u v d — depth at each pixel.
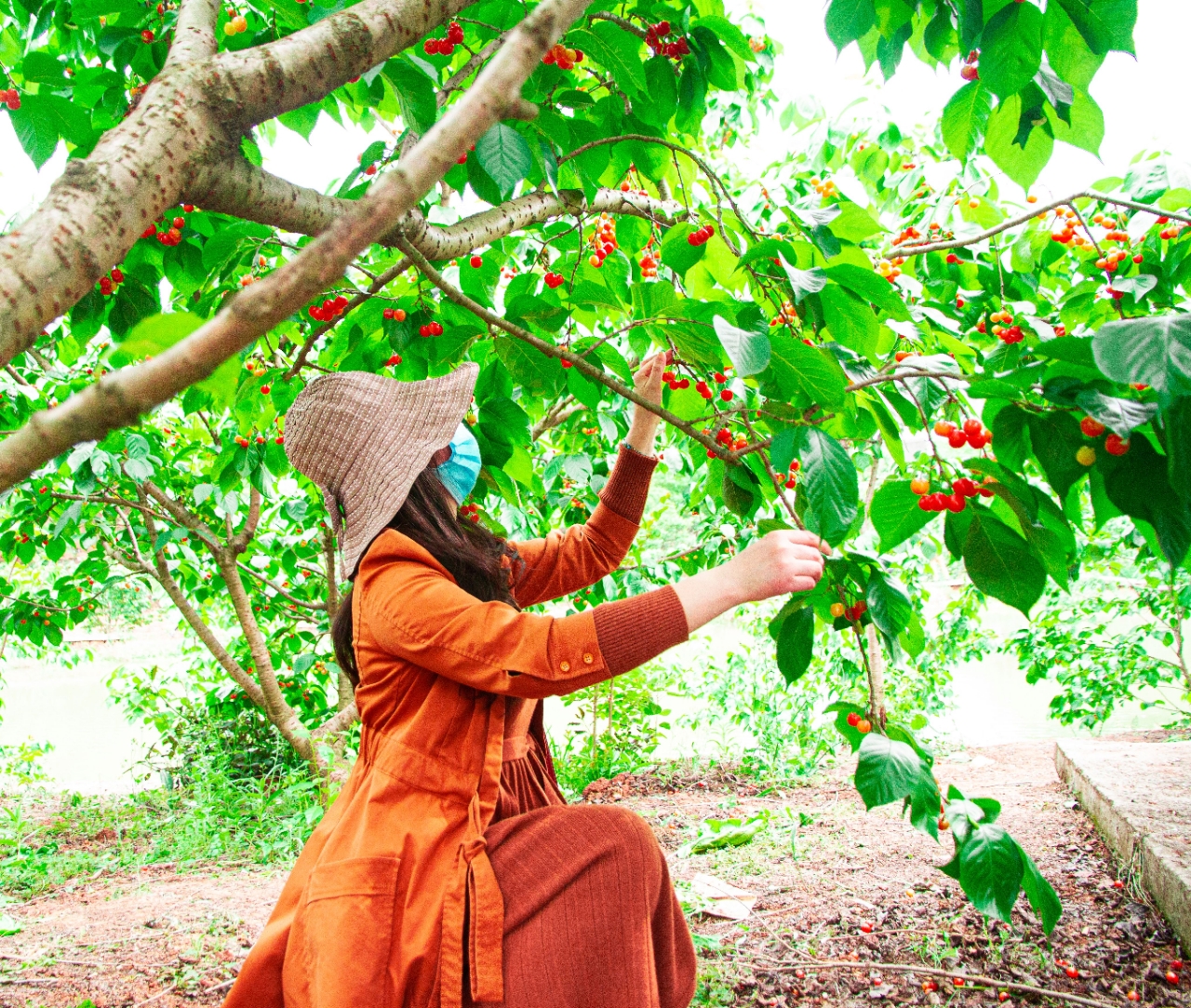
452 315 2.27
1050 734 6.17
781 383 1.40
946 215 2.85
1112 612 5.89
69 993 2.51
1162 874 2.38
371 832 1.20
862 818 3.82
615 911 1.15
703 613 1.17
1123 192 2.47
